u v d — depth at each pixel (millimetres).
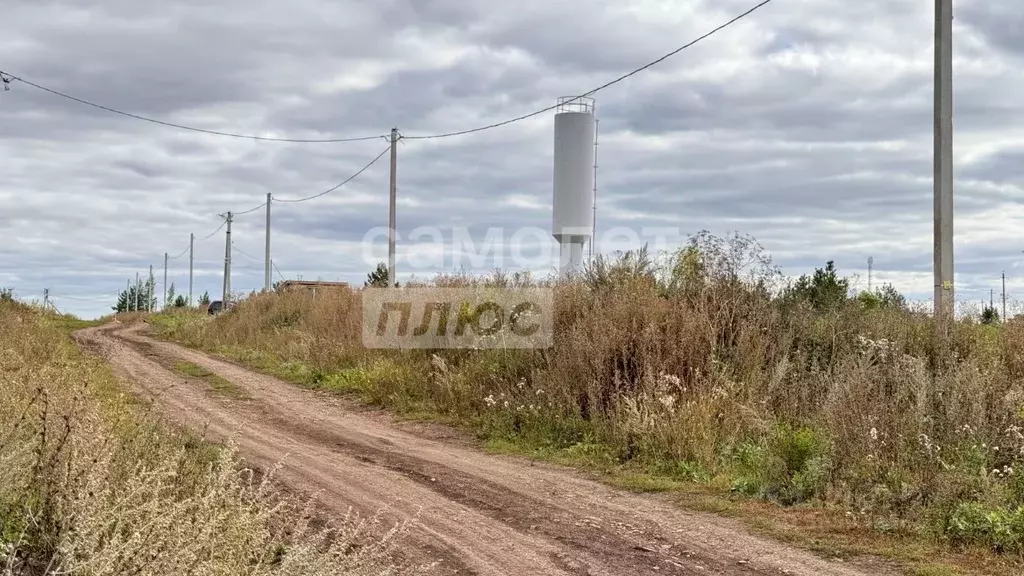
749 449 10406
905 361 10953
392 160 30062
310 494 8836
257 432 12891
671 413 11039
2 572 5168
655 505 8812
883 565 6793
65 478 5758
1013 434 9078
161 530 5191
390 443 12422
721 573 6668
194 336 32000
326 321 24172
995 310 13578
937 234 13289
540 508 8656
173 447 7840
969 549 7113
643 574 6652
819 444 9602
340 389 18250
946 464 8523
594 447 11453
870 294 15906
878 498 8281
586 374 12938
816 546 7305
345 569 5898
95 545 5078
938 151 13328
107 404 10352
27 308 30516
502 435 12836
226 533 5469
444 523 8023
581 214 26078
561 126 26250
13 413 7336
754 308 13648
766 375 12188
